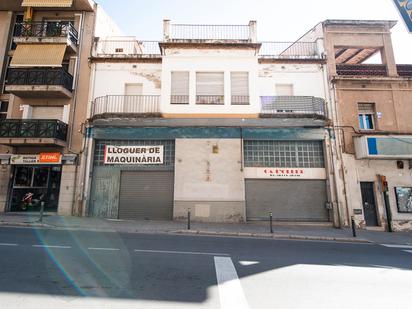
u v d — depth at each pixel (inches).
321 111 568.7
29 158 544.1
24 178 559.8
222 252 278.4
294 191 546.9
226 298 155.3
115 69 597.0
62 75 555.8
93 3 625.0
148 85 590.6
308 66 600.1
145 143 565.0
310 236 409.7
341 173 549.0
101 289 161.3
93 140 560.7
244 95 562.6
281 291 171.5
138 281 177.6
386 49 610.5
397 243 391.9
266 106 569.3
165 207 538.3
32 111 583.2
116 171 552.1
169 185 547.2
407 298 165.5
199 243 325.7
